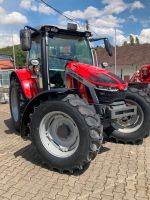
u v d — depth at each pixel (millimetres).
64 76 5250
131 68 32750
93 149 3939
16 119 6527
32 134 4418
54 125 4328
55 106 4117
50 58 5383
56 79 5387
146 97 5387
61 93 4332
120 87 4750
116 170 4180
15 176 4051
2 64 27438
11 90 6793
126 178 3920
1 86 14367
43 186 3748
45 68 5312
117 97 4734
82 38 5777
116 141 5531
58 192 3588
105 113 4617
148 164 4387
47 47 5328
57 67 5402
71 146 4176
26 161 4602
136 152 4945
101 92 4598
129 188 3652
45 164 4418
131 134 5379
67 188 3688
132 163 4430
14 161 4605
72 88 4582
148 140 5672
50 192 3590
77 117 3928
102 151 4996
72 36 5652
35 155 4859
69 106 3996
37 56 5746
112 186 3711
